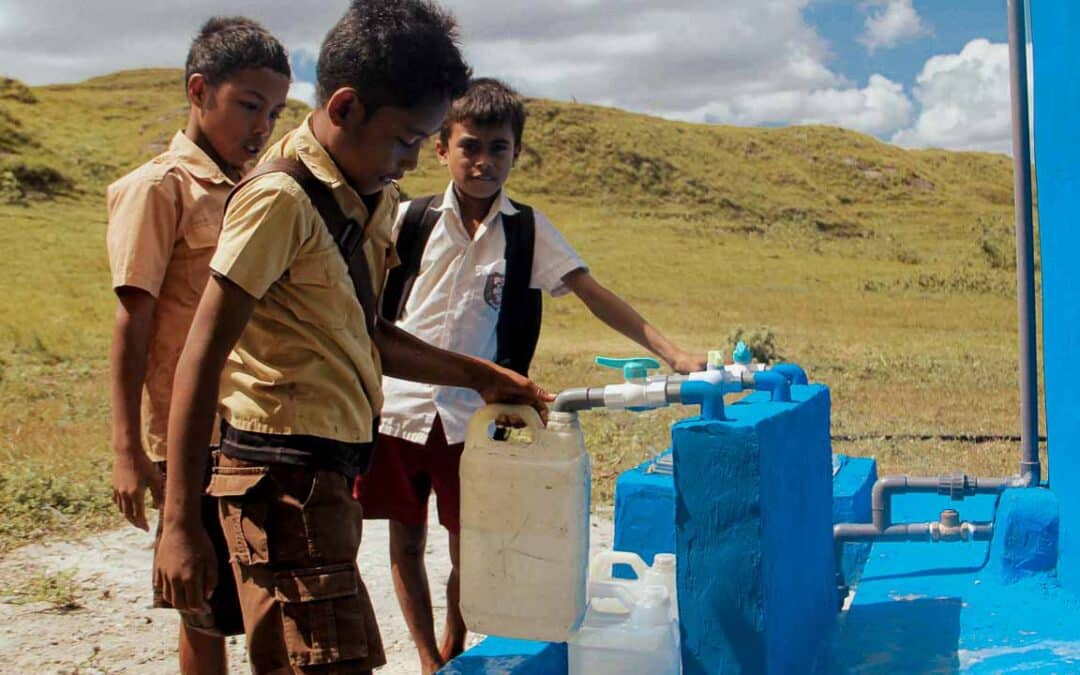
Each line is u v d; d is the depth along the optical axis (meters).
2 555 5.08
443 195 3.47
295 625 2.13
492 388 2.60
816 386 3.07
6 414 9.57
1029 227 3.33
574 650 2.38
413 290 3.44
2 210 29.62
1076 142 2.91
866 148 48.62
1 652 3.88
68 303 20.89
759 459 2.24
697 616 2.29
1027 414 3.30
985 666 2.58
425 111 2.20
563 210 38.44
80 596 4.52
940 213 43.41
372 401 2.37
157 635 4.09
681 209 39.88
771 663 2.29
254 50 2.84
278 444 2.19
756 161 45.78
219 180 2.85
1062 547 3.02
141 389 2.70
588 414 8.97
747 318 23.73
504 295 3.42
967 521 3.50
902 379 13.19
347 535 2.21
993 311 25.56
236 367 2.25
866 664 2.68
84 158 35.59
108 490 6.20
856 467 3.98
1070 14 2.91
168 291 2.80
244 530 2.17
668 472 3.07
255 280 2.09
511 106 3.38
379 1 2.20
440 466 3.33
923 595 3.14
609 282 28.86
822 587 2.92
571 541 2.32
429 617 3.41
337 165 2.22
